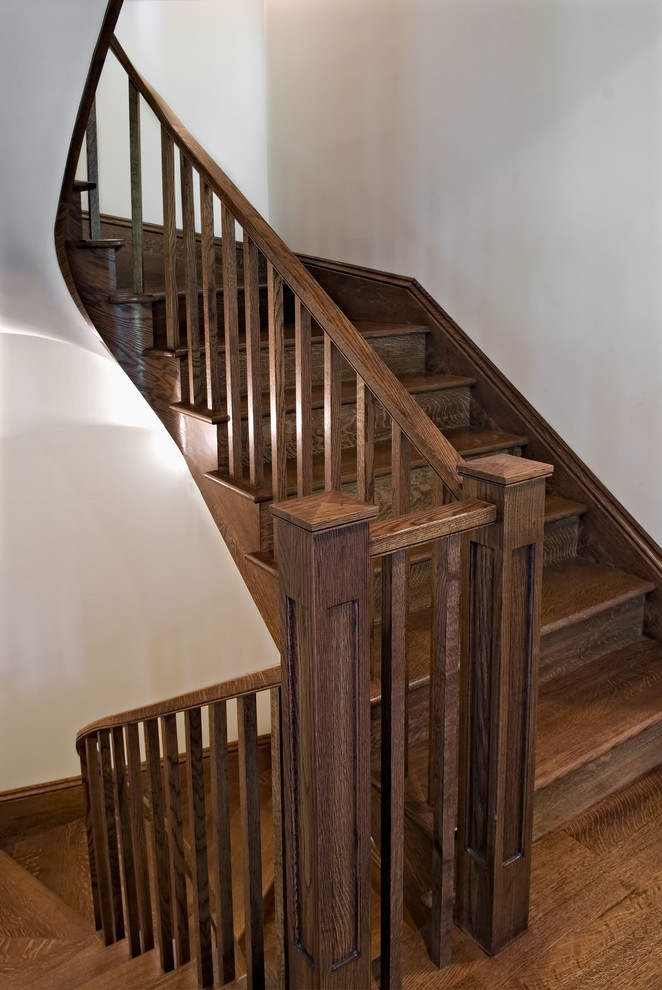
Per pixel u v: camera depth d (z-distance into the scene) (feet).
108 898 8.98
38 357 13.57
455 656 5.85
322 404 10.17
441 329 11.96
